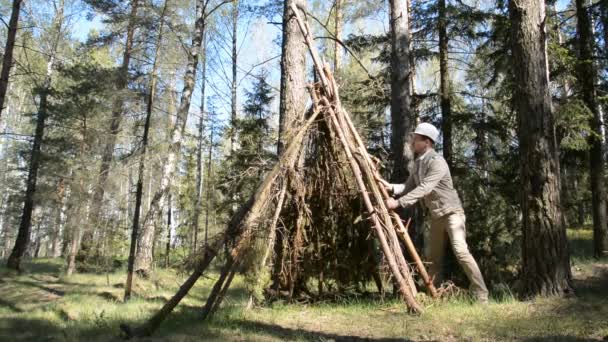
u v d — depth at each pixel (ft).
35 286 44.91
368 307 19.34
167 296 30.45
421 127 19.33
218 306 18.92
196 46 52.65
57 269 62.03
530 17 20.26
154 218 46.98
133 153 35.83
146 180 38.88
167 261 61.00
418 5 46.96
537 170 19.48
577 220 71.36
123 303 28.89
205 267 17.84
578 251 49.34
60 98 61.11
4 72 33.68
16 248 62.28
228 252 18.86
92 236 55.72
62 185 66.13
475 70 49.60
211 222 62.49
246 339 15.08
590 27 46.44
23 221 63.41
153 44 39.65
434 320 16.17
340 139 19.52
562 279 18.83
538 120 19.72
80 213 50.31
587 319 15.20
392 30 32.50
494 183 42.42
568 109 39.32
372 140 37.14
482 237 35.17
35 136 62.80
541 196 19.33
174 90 41.68
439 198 18.89
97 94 51.62
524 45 20.22
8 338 19.26
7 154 111.96
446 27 45.50
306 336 15.26
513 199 40.16
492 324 15.29
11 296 39.17
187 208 80.02
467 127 46.14
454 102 46.70
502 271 30.48
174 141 48.93
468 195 42.37
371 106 39.09
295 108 25.09
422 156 19.06
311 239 21.54
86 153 55.52
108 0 43.21
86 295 36.35
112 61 86.12
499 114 46.26
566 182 56.49
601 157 44.39
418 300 18.01
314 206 21.47
